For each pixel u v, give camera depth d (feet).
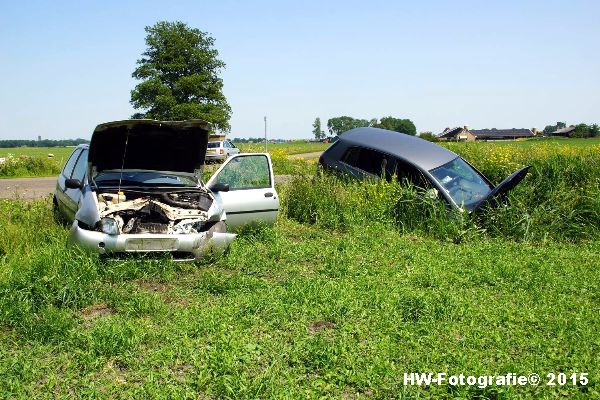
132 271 22.65
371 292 21.09
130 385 13.52
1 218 29.45
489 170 55.83
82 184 28.14
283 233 32.81
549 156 52.24
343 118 474.90
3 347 15.67
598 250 31.86
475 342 16.40
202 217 25.80
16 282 19.54
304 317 18.29
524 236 34.78
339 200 38.50
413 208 37.52
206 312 18.56
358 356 15.28
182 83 216.33
